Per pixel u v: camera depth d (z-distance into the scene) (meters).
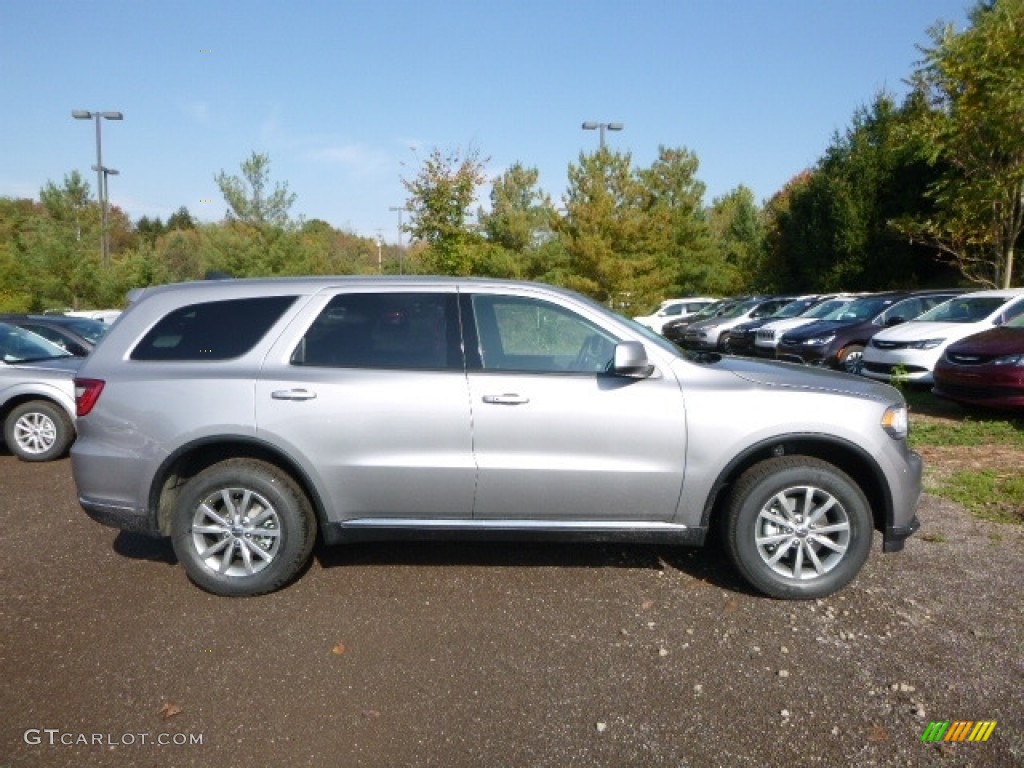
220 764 2.72
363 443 4.02
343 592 4.18
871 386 4.20
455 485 4.03
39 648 3.57
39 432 7.59
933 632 3.63
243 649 3.55
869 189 25.56
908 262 25.17
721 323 21.19
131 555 4.80
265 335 4.18
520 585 4.26
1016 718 2.93
